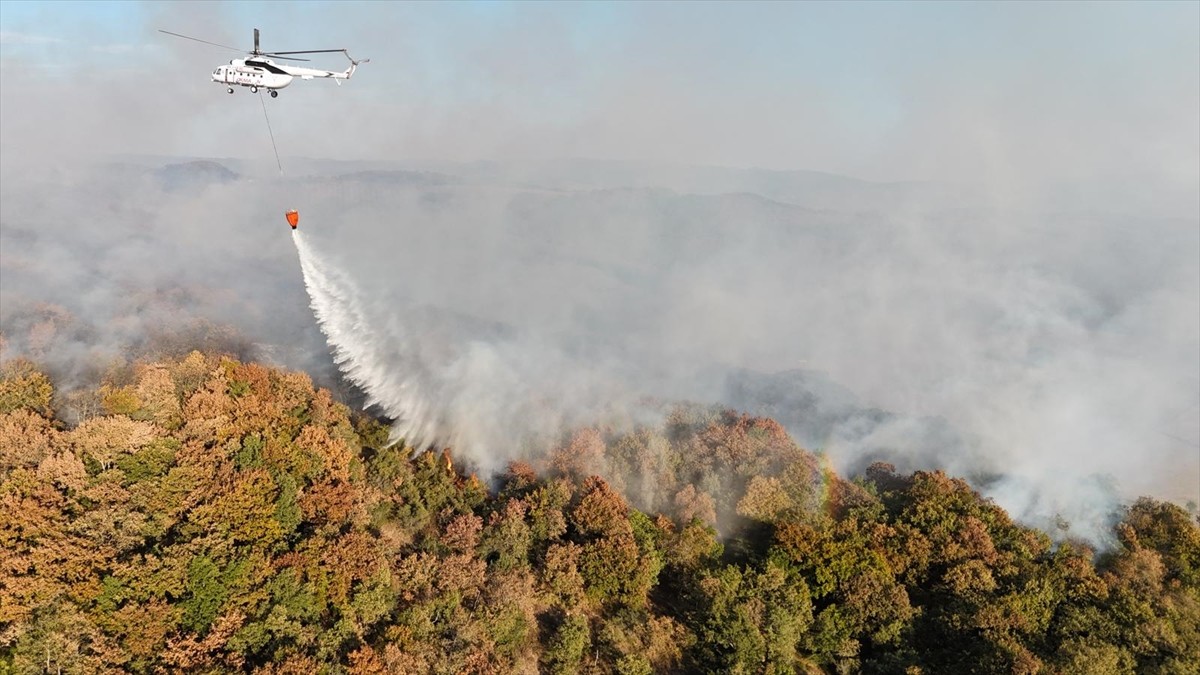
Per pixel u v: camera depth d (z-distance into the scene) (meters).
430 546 71.50
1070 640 69.56
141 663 48.03
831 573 77.38
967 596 76.00
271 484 64.12
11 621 48.28
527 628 64.94
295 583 55.84
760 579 73.56
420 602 60.72
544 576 71.00
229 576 54.16
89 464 63.66
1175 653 69.81
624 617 71.06
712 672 65.62
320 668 50.16
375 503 74.25
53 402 78.94
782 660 66.94
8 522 53.75
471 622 60.38
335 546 60.69
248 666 50.06
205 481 62.28
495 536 73.25
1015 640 68.69
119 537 55.47
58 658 46.25
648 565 73.25
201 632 51.25
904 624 73.25
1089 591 78.44
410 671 52.78
